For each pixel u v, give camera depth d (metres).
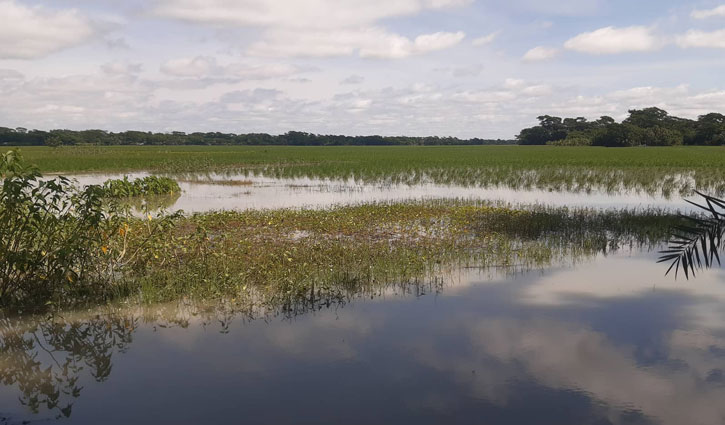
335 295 6.71
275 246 9.35
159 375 4.54
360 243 9.71
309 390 4.23
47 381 4.48
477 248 9.38
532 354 4.86
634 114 128.62
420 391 4.20
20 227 7.01
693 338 5.20
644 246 9.59
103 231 7.82
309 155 54.41
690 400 4.03
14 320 5.96
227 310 6.20
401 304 6.35
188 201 17.77
